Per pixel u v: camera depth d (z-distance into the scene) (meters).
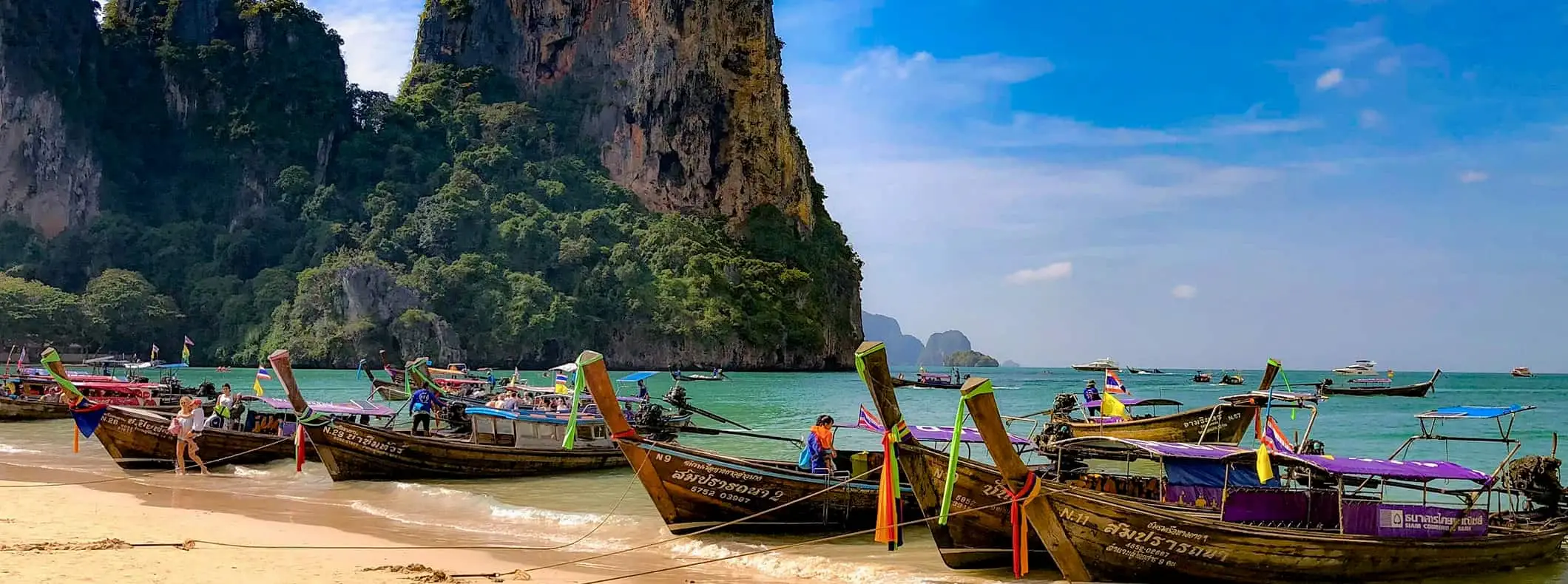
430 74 178.25
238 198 148.75
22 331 117.12
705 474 16.75
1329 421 45.69
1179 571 13.96
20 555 13.70
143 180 152.00
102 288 125.62
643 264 149.75
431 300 130.25
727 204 168.38
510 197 152.00
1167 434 29.02
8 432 36.31
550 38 179.00
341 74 165.50
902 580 14.45
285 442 27.52
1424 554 14.61
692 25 170.62
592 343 140.00
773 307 152.62
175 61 154.75
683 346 141.62
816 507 17.48
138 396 38.06
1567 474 27.66
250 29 158.00
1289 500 14.25
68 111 146.00
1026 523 14.14
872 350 14.45
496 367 132.50
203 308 133.38
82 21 152.38
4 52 142.38
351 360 122.12
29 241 138.38
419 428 27.94
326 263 130.88
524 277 137.00
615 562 15.62
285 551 15.37
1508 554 15.61
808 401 66.12
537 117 170.75
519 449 24.95
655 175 168.12
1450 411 20.30
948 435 18.53
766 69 173.62
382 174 155.88
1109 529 13.62
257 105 153.50
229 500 21.20
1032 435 26.11
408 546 16.31
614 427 16.33
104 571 12.94
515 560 15.54
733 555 15.78
